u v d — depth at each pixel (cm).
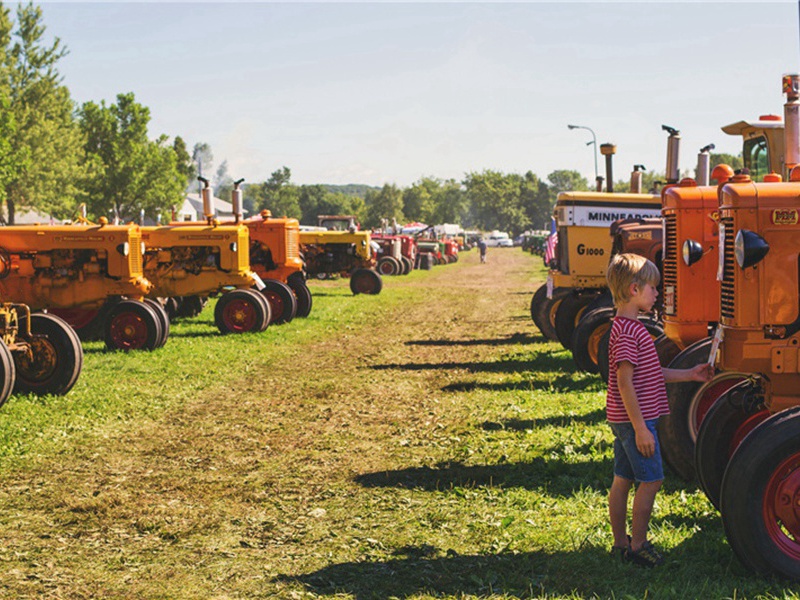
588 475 692
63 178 5681
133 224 1464
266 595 488
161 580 511
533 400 1010
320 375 1247
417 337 1705
